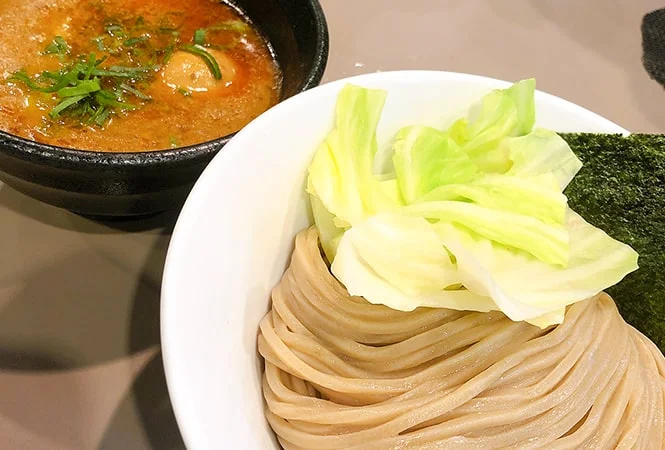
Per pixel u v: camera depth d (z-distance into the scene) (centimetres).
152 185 38
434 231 35
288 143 37
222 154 34
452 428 34
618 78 60
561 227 36
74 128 43
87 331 41
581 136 39
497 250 36
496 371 35
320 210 38
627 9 67
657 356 38
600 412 35
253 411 34
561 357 36
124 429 38
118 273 43
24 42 46
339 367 36
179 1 52
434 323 36
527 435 34
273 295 37
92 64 45
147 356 40
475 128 39
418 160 38
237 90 48
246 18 51
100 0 50
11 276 42
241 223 35
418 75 39
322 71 43
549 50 61
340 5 60
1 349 39
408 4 61
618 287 39
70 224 44
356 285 34
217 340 33
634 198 38
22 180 38
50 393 38
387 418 34
